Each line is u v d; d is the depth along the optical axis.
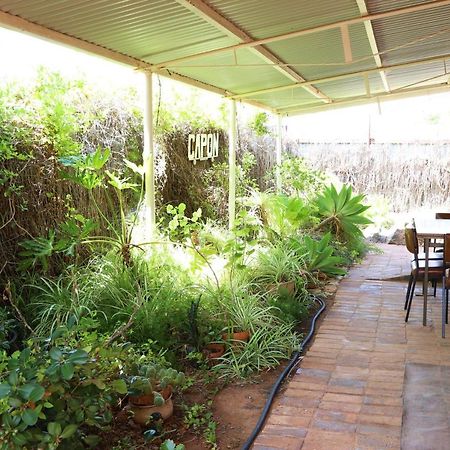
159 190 6.03
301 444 2.58
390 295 5.41
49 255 3.96
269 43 4.72
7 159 3.87
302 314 4.60
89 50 3.94
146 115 4.79
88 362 2.45
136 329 3.69
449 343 3.96
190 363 3.66
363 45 5.14
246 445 2.60
